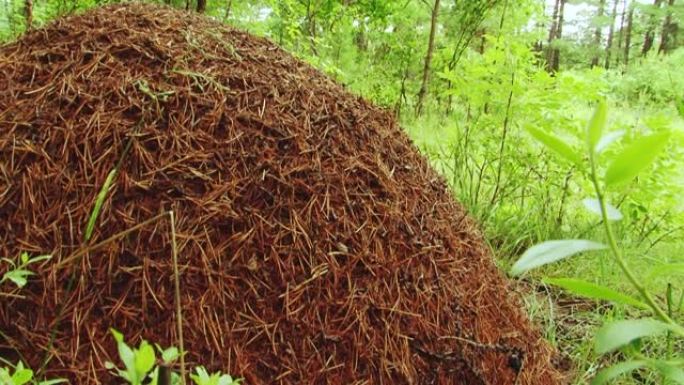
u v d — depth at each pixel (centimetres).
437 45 882
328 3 813
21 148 202
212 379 96
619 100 761
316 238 208
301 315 197
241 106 224
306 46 665
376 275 212
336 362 195
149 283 189
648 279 75
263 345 190
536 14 577
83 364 178
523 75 431
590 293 77
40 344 179
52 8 569
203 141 211
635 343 91
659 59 970
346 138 239
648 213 435
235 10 693
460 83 448
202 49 241
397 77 903
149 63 227
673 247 426
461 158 471
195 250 194
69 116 209
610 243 70
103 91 215
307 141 225
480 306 238
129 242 191
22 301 183
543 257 71
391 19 886
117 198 195
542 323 322
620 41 2631
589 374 267
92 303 185
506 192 472
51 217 193
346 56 846
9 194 196
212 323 188
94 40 234
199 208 199
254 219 203
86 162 200
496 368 223
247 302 194
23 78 225
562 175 439
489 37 444
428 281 223
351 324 200
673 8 1967
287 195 210
